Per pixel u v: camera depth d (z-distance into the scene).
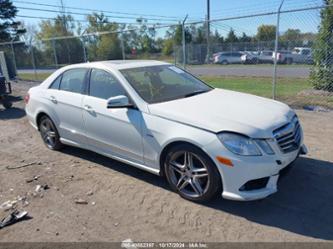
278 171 3.38
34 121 5.86
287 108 4.08
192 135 3.47
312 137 5.77
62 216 3.60
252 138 3.25
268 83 14.89
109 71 4.48
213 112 3.65
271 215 3.43
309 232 3.14
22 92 13.79
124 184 4.29
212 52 25.31
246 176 3.24
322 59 10.08
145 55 22.73
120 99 3.94
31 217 3.61
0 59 14.52
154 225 3.37
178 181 3.84
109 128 4.36
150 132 3.85
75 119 4.91
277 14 7.98
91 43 20.89
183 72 5.14
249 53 24.28
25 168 5.05
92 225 3.41
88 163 5.09
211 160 3.41
